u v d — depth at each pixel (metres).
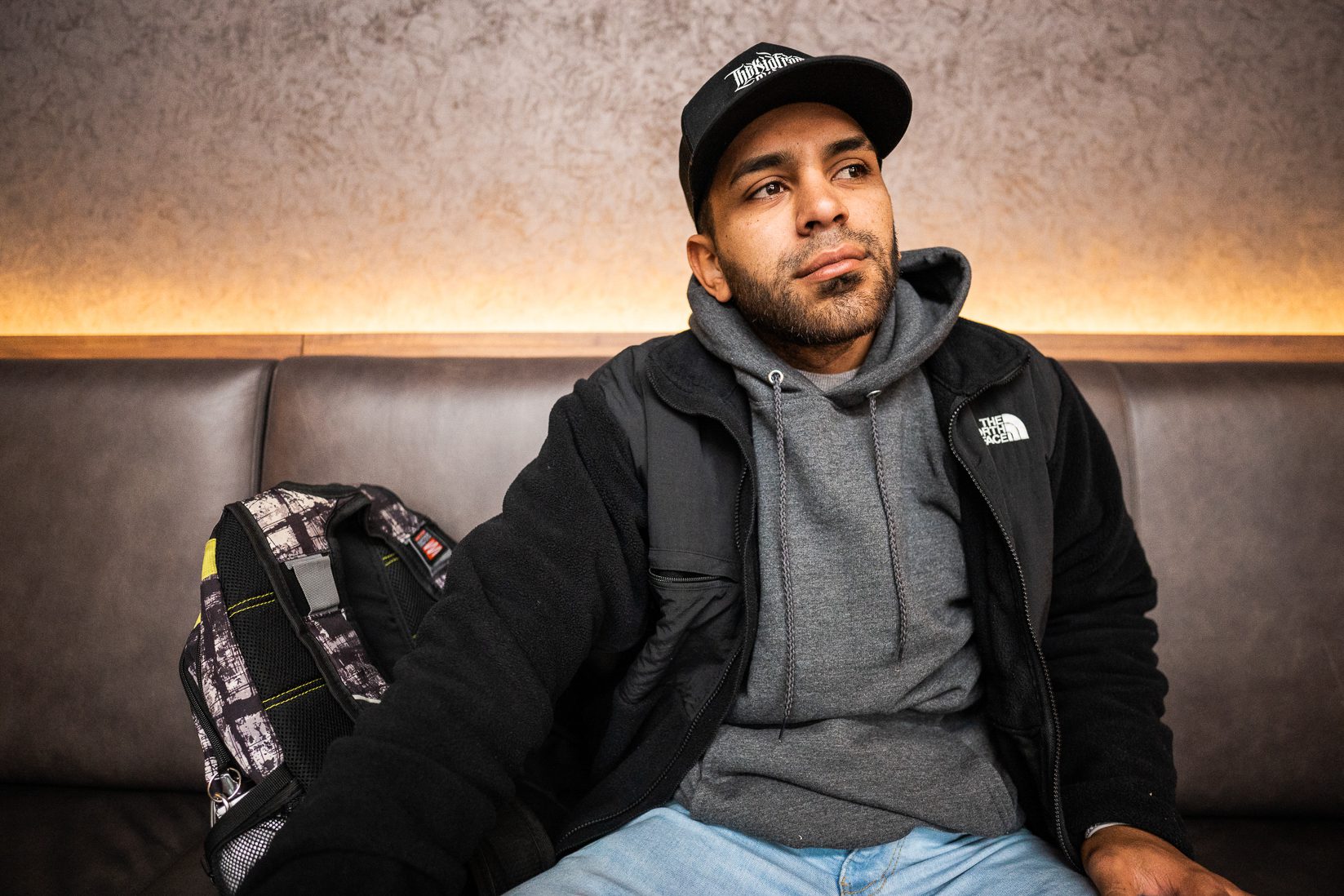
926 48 1.30
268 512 0.81
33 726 1.05
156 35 1.38
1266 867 0.85
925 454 0.75
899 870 0.65
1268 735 0.96
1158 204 1.29
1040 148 1.29
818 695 0.69
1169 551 1.00
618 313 1.33
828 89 0.70
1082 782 0.67
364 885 0.49
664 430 0.74
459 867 0.54
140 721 1.04
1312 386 1.03
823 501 0.70
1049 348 1.20
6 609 1.07
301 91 1.36
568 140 1.33
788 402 0.71
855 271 0.68
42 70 1.40
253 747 0.71
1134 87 1.29
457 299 1.34
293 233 1.36
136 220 1.38
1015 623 0.70
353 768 0.54
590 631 0.69
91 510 1.08
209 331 1.37
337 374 1.10
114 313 1.38
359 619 0.85
